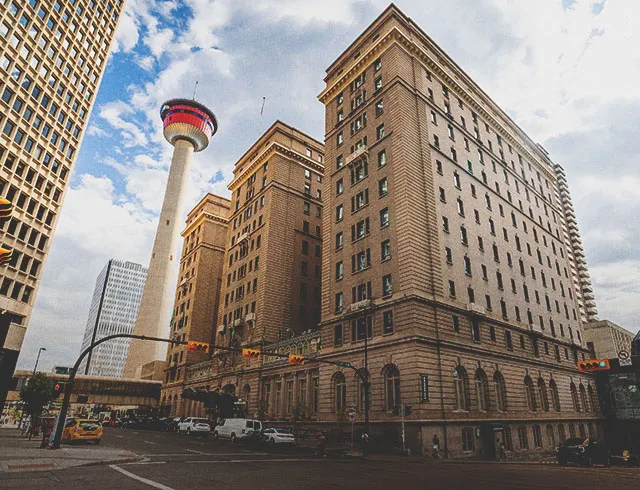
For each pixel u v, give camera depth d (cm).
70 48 5600
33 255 4847
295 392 4775
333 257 4725
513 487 1566
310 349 4703
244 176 7681
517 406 4241
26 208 4781
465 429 3484
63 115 5450
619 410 5784
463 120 5419
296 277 6400
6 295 4444
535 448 4234
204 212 9356
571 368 5512
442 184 4491
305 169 7188
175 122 13488
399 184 4109
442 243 4144
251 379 5612
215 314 8788
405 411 3028
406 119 4428
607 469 2433
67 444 3042
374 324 3897
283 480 1652
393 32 4859
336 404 4103
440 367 3538
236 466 2089
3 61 4591
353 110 5181
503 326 4503
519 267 5269
